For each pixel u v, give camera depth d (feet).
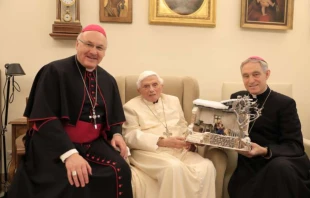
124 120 6.81
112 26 9.05
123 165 5.69
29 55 8.75
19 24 8.64
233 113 6.21
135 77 8.31
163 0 9.08
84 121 6.06
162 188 5.83
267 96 6.97
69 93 5.95
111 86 6.72
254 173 6.32
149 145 6.60
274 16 9.69
